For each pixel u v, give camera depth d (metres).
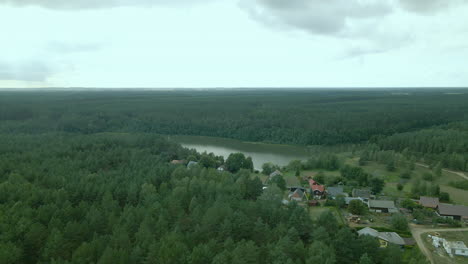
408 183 121.56
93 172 111.62
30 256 57.00
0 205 69.06
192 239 58.88
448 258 66.81
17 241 57.28
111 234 62.00
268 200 80.38
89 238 60.47
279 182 108.75
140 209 68.50
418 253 59.06
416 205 92.44
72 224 59.19
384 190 112.75
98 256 51.94
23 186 82.06
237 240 62.97
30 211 66.19
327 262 49.84
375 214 90.12
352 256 58.50
